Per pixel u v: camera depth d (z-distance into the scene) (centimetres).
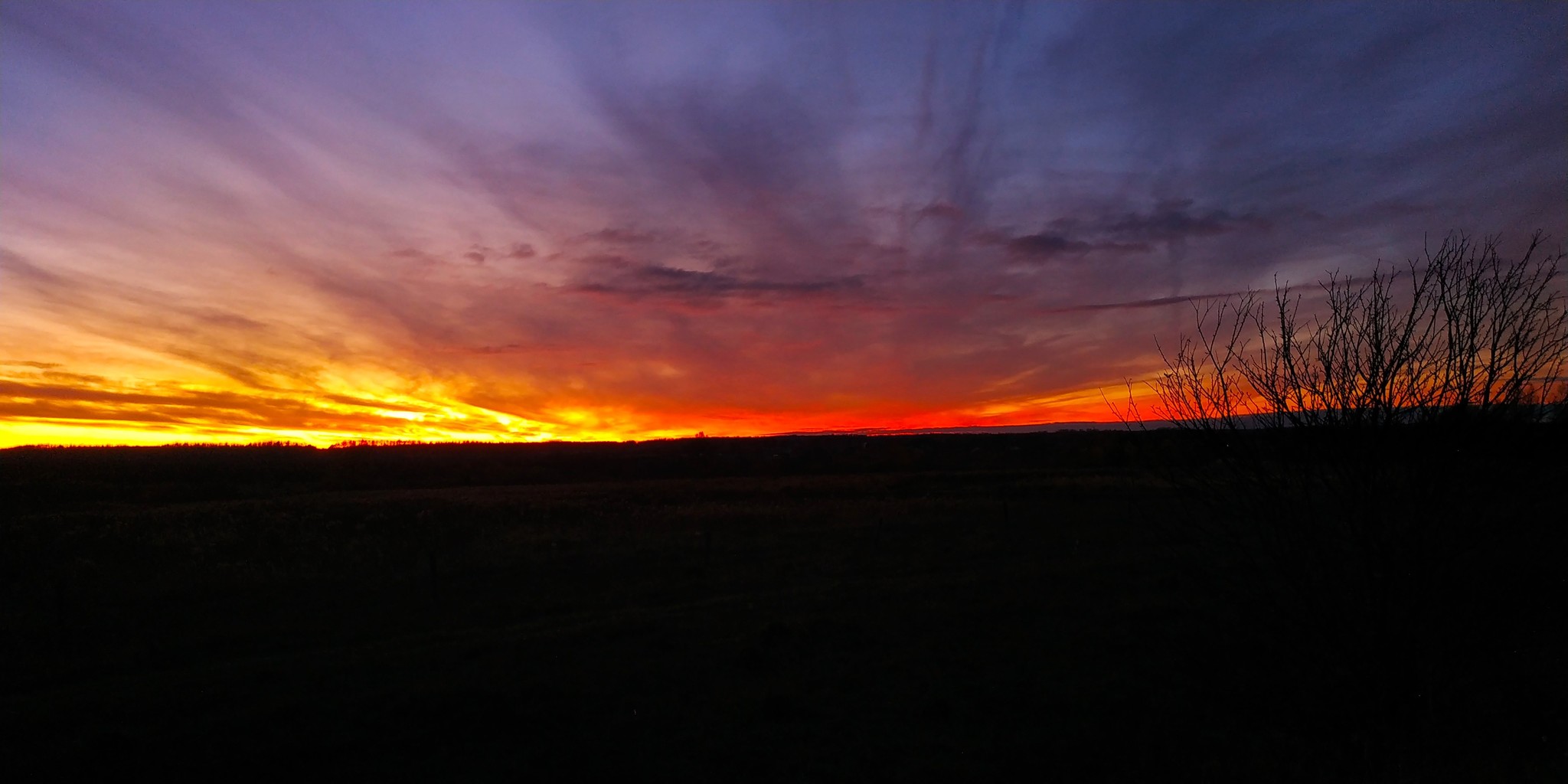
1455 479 661
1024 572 1788
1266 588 764
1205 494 767
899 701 988
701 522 3131
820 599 1598
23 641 1505
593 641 1323
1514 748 625
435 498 4309
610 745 879
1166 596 1441
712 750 860
